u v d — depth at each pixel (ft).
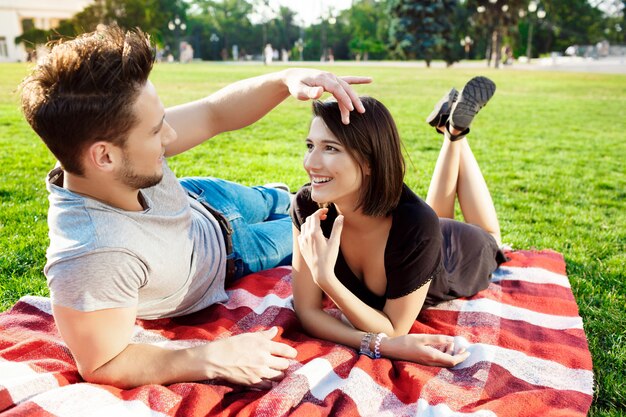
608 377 7.11
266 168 19.66
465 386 6.49
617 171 21.36
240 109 7.77
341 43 245.45
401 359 7.00
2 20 148.46
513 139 29.09
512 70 110.01
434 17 129.59
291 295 8.41
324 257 6.64
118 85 5.13
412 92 55.83
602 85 68.69
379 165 6.33
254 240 9.05
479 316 8.21
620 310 9.11
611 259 11.50
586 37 204.44
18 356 6.55
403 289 6.95
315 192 6.47
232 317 7.79
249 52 262.47
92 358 5.80
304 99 6.49
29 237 11.71
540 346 7.43
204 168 19.33
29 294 9.10
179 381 6.08
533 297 8.91
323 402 6.03
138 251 5.91
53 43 5.67
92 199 5.74
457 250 8.48
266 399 5.84
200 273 7.38
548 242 12.59
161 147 5.76
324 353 7.01
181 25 226.38
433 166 21.34
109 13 147.74
